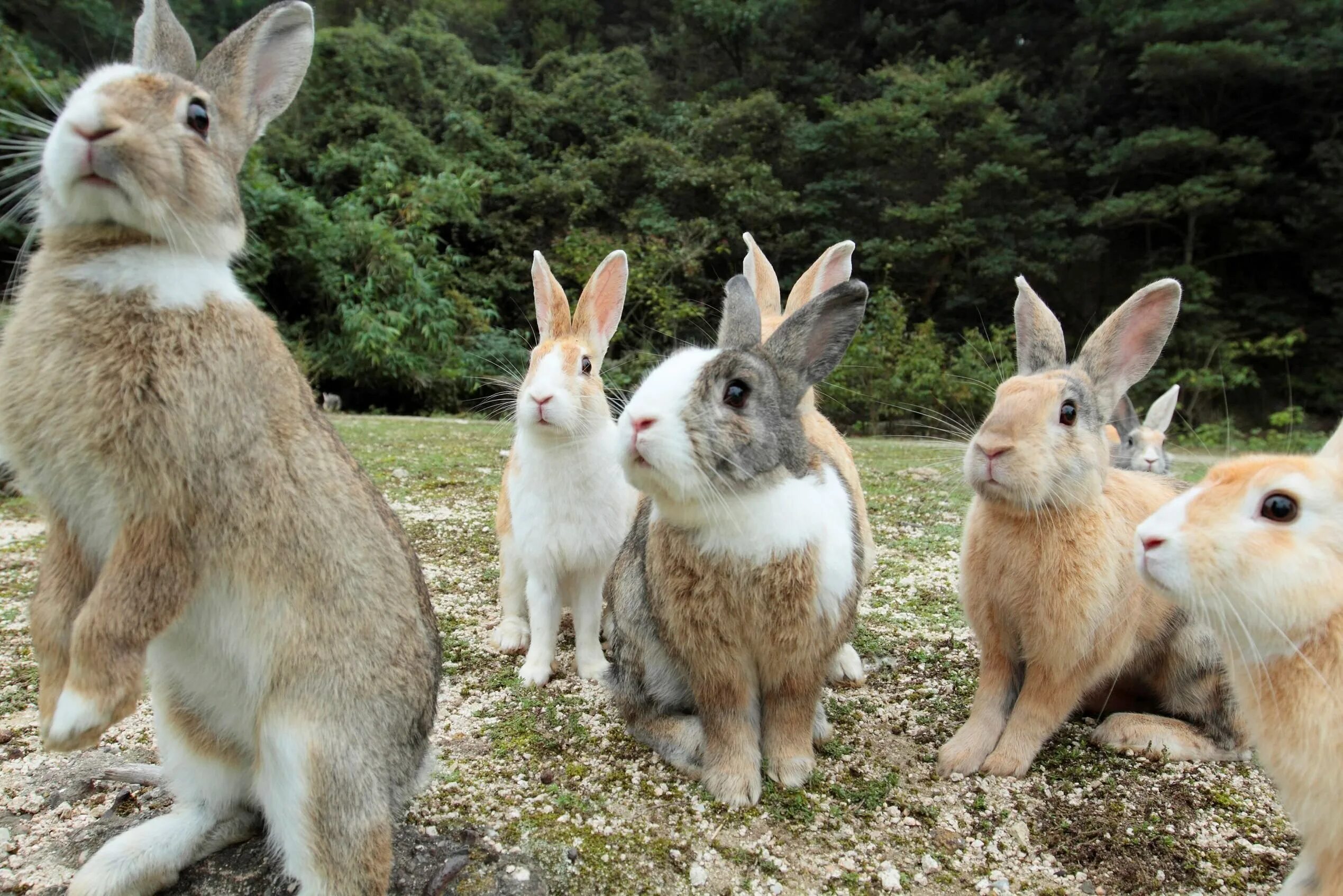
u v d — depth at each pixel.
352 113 3.83
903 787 0.57
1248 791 0.57
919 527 1.18
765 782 0.57
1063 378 0.58
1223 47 3.67
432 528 1.09
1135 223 3.96
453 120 4.06
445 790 0.54
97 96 0.38
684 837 0.51
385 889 0.44
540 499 0.69
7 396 0.39
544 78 4.87
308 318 3.04
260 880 0.46
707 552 0.52
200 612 0.42
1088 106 4.29
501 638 0.76
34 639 0.42
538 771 0.57
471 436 1.91
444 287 3.44
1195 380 3.46
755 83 4.81
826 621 0.54
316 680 0.42
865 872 0.49
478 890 0.46
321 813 0.42
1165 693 0.64
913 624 0.82
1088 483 0.56
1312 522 0.41
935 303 4.00
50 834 0.49
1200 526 0.42
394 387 2.99
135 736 0.59
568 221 3.93
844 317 0.55
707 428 0.49
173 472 0.39
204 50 3.59
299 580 0.42
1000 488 0.55
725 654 0.54
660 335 3.41
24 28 2.86
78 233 0.40
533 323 3.55
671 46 5.27
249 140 0.47
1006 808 0.55
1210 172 3.90
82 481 0.39
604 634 0.78
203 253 0.41
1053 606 0.56
